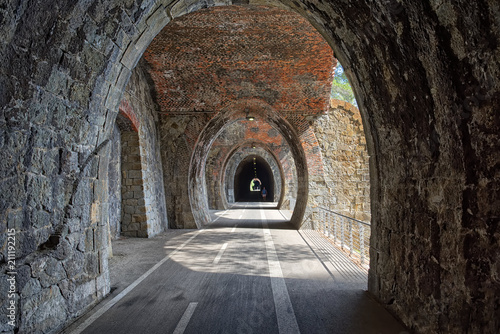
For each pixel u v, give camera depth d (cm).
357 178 1479
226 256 867
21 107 375
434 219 360
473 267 292
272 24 1031
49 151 434
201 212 1638
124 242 1098
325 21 506
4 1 309
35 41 366
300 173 1650
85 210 509
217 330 414
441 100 325
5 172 365
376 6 364
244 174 4647
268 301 520
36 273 397
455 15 266
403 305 433
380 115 480
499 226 259
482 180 278
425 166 380
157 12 534
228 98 1396
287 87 1340
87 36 440
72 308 459
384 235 504
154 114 1425
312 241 1109
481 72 262
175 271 712
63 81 433
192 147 1466
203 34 1083
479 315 283
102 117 550
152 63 1234
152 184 1328
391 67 402
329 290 575
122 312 479
